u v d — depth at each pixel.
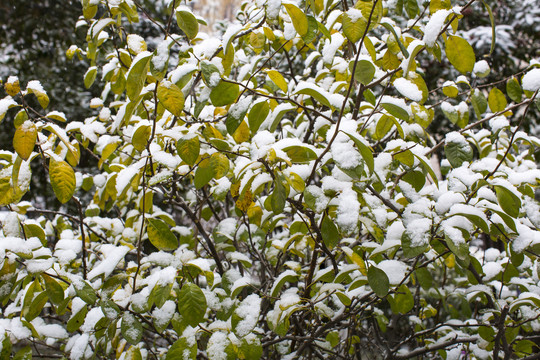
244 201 1.21
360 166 1.04
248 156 1.20
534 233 1.14
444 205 1.11
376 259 1.23
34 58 3.31
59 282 1.14
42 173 2.91
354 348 1.52
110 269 1.11
